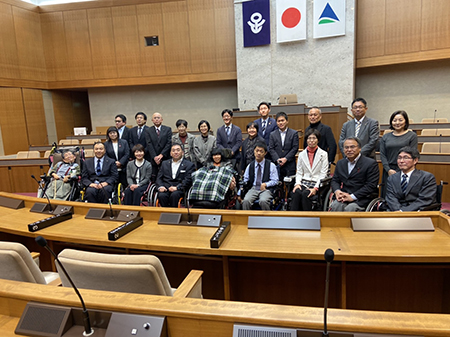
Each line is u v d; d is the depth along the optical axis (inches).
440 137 209.2
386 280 79.8
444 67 326.0
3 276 55.9
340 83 312.5
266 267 85.4
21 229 95.0
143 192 164.2
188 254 84.0
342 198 123.7
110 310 44.7
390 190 116.5
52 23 397.1
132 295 46.5
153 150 191.8
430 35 307.1
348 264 74.2
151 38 382.9
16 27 374.3
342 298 75.6
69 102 454.3
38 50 398.9
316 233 82.7
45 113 417.7
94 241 84.5
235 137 185.9
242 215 91.4
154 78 386.3
